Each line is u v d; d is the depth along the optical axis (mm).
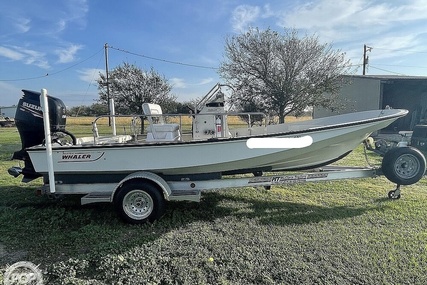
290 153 3859
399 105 16141
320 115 17438
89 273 2514
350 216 3693
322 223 3477
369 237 3070
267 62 14578
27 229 3385
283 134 3715
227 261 2611
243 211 3963
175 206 4172
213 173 3885
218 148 3662
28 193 4926
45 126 3434
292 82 14523
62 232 3340
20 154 3986
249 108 14961
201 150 3652
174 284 2322
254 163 3883
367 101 14656
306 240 3016
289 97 14562
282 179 3973
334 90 14797
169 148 3629
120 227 3480
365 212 3818
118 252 2779
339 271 2441
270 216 3742
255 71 14812
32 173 3943
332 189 4914
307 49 14477
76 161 3650
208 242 2980
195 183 3859
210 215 3828
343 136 3852
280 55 14391
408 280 2326
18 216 3760
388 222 3479
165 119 5148
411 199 4301
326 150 4094
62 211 3953
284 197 4559
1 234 3254
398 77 14695
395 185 5102
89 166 3660
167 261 2611
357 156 8117
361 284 2279
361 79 15078
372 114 4781
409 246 2857
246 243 2961
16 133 18938
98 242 3064
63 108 4090
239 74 15000
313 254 2723
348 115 5152
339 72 14688
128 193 3539
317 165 4355
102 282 2363
